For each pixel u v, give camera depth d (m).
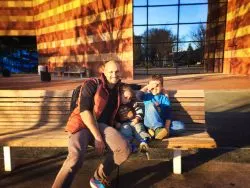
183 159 4.06
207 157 4.11
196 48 19.78
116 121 3.50
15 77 20.67
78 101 3.12
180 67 20.09
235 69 16.83
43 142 3.37
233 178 3.48
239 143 4.65
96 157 4.19
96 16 17.16
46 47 23.69
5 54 28.22
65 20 20.23
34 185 3.40
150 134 3.37
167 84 12.58
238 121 6.00
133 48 15.66
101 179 3.19
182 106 3.93
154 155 4.18
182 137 3.49
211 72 19.73
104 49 16.95
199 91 3.90
